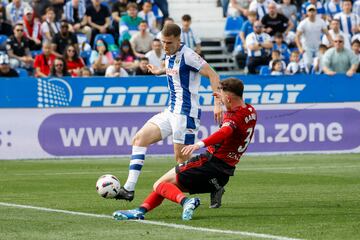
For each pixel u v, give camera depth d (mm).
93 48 59844
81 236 20109
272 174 37531
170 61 26000
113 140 47031
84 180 35281
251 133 23094
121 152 47125
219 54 66250
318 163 43250
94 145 46875
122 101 47000
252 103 48219
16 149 46250
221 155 23000
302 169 40000
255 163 43438
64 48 55188
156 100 47312
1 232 20844
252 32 59156
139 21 59750
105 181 24688
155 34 61594
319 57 56531
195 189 23250
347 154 48656
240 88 22719
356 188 31609
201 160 23031
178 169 23141
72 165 42625
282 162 43938
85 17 60000
